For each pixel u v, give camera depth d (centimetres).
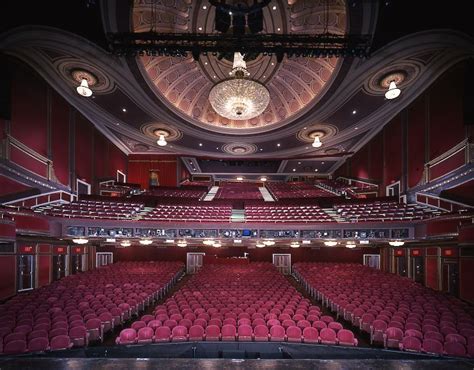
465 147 1245
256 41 1158
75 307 1003
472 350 682
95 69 1366
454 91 1312
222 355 556
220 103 1506
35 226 1312
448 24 1009
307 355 489
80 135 1866
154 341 787
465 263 1238
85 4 994
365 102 1623
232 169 3447
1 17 988
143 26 1538
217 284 1416
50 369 200
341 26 1482
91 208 1736
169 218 1873
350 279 1538
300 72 1961
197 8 1587
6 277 1264
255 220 1852
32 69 1398
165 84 1966
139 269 1819
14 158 1297
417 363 207
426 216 1405
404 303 1066
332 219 1883
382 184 2045
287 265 2245
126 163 2706
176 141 2334
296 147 2431
